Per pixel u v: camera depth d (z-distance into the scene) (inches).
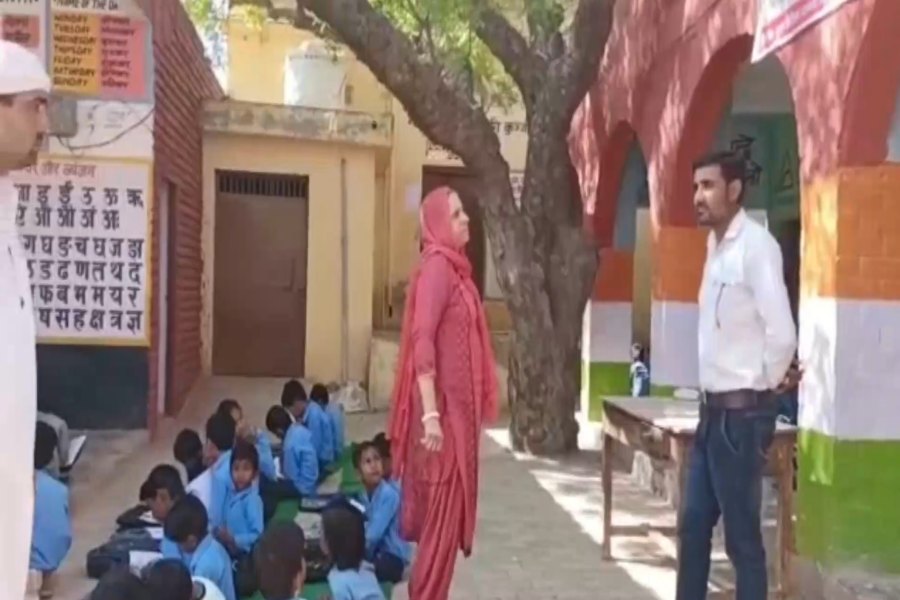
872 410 220.4
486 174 408.2
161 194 431.2
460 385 177.5
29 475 107.1
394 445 181.5
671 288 343.6
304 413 359.6
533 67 416.8
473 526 180.5
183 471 317.7
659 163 352.2
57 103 390.6
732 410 181.0
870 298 220.1
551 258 416.2
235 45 677.3
